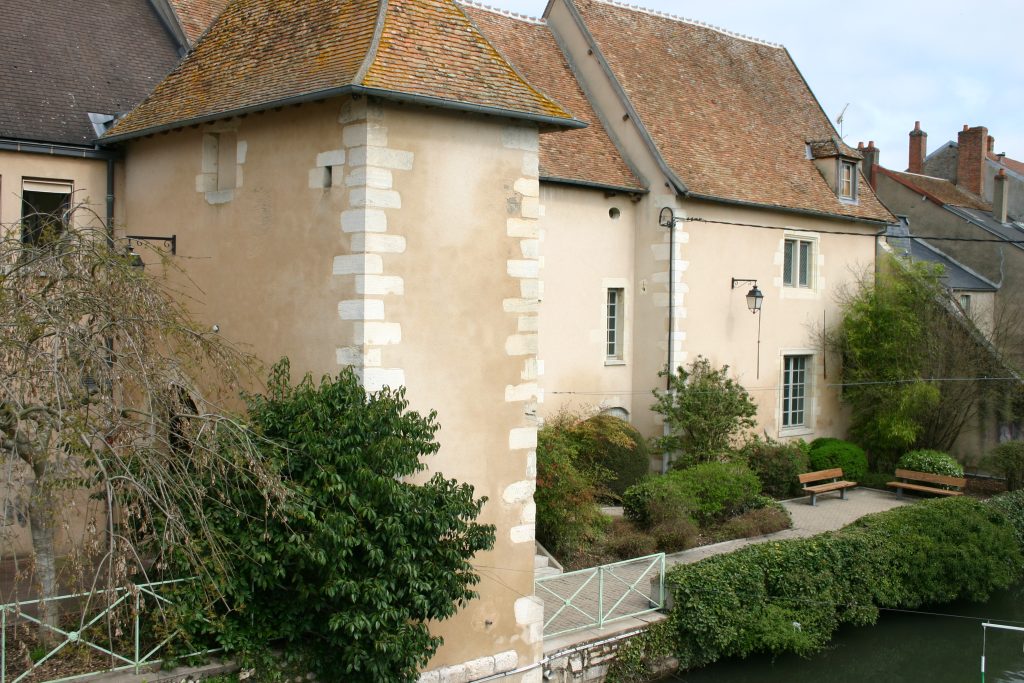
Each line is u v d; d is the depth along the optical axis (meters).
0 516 6.87
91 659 7.14
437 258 8.62
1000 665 12.02
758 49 21.62
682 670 10.75
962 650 12.47
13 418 6.80
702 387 15.72
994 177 29.50
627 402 16.64
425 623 8.40
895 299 19.11
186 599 7.27
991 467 18.62
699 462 15.58
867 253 20.56
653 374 16.44
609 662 10.08
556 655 9.61
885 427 19.02
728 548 13.44
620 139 16.84
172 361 7.45
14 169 11.00
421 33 9.02
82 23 13.55
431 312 8.59
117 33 13.84
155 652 7.26
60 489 6.65
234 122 9.53
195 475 7.42
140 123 10.54
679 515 13.53
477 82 8.95
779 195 18.08
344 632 7.50
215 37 10.88
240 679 7.34
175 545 6.96
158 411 7.17
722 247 17.09
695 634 10.67
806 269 19.44
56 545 9.86
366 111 8.11
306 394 8.09
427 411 8.59
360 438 7.78
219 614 7.53
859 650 12.28
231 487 7.55
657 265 16.33
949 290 20.08
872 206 20.55
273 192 9.08
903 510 14.28
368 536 7.53
